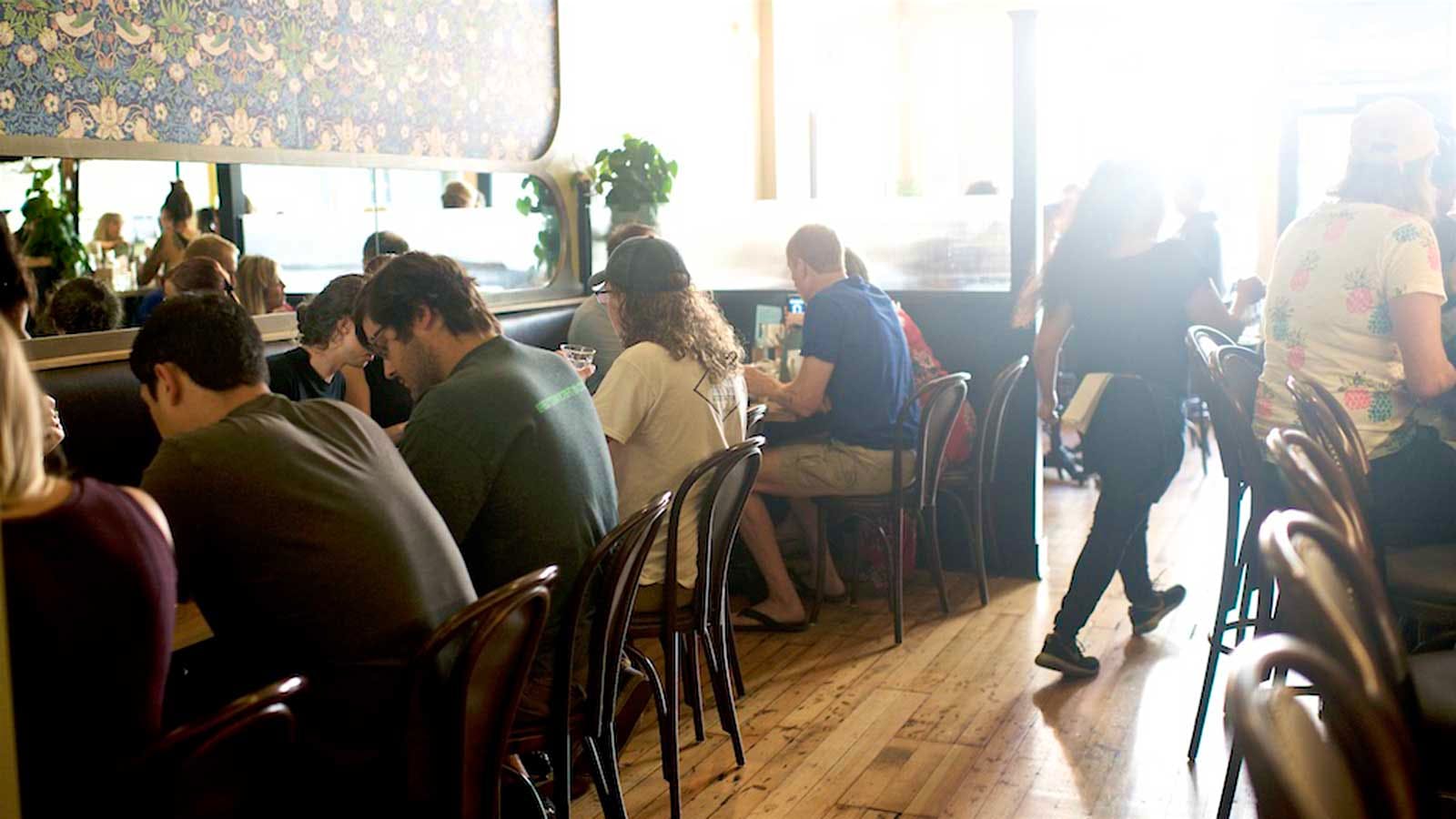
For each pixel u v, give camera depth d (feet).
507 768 7.55
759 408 12.76
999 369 16.75
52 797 4.64
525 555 7.75
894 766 10.84
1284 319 9.62
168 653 4.90
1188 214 22.63
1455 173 11.58
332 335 10.98
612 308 11.04
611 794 8.48
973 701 12.34
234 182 12.63
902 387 14.67
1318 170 32.35
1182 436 12.75
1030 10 16.03
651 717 12.16
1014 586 16.52
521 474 7.69
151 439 11.19
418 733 5.94
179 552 5.82
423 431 7.60
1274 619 9.68
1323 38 31.76
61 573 4.51
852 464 14.30
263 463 5.90
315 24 13.79
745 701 12.54
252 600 5.94
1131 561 14.05
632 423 10.50
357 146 14.49
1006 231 16.72
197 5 12.28
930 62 36.32
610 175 18.71
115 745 4.73
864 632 14.65
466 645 5.82
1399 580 8.03
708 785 10.56
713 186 24.31
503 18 17.06
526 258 17.69
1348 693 3.64
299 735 6.07
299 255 13.55
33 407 4.51
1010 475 16.84
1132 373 12.57
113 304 11.29
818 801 10.20
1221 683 12.56
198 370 6.32
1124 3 34.12
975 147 36.35
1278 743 2.93
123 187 11.42
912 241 17.11
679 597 10.56
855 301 14.48
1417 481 9.17
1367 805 3.59
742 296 17.90
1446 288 10.82
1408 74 30.91
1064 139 35.12
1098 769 10.66
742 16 25.53
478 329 8.03
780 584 14.75
